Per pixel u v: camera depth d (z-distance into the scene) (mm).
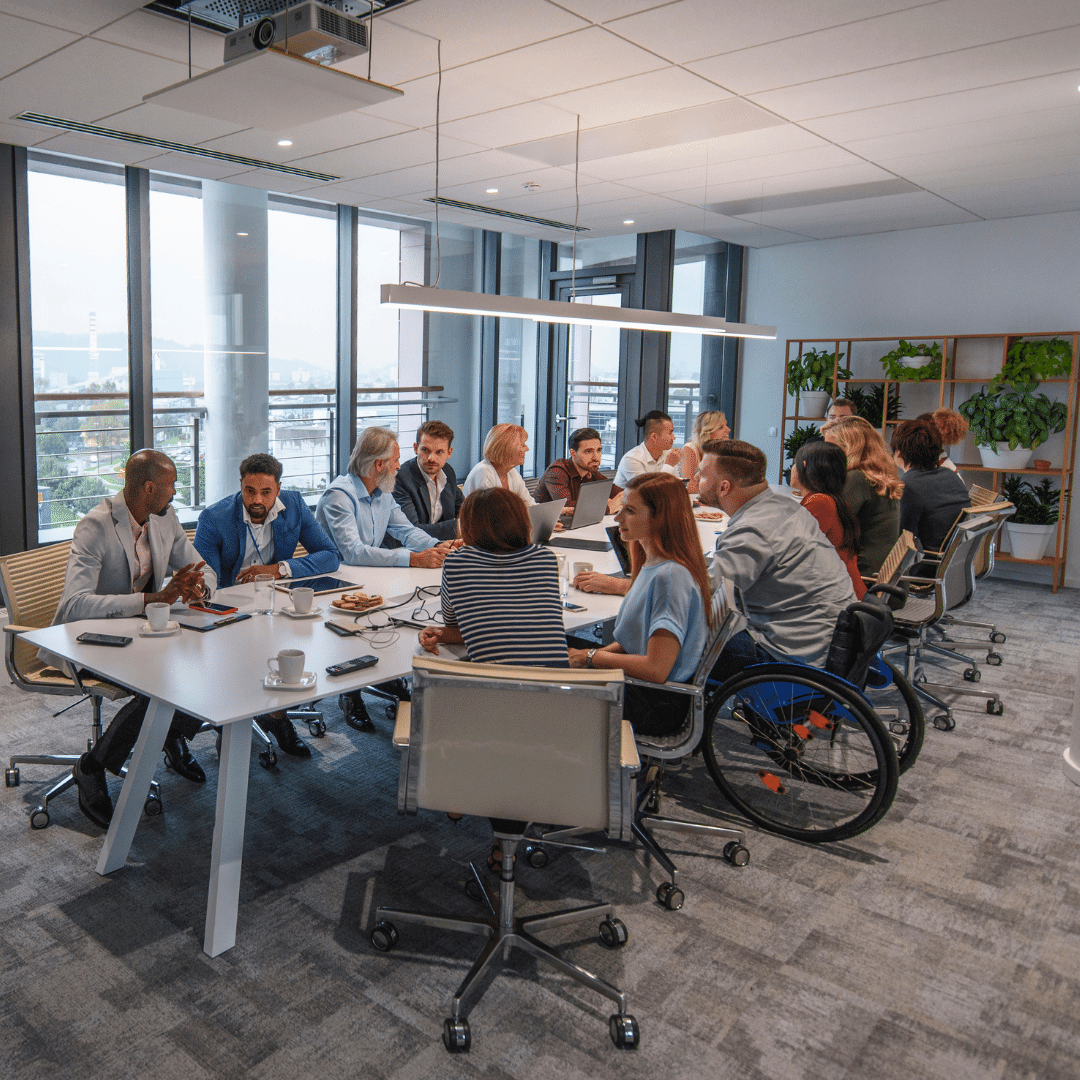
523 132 4211
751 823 2871
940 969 2158
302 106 2920
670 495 2340
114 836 2463
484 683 1741
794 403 7801
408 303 3277
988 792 3119
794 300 7637
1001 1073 1828
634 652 2428
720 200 5809
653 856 2559
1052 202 5812
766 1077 1804
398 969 2107
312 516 3592
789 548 2877
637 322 4352
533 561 2309
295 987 2035
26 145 4559
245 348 5945
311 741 3459
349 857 2607
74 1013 1936
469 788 1850
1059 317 6328
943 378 6496
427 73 3416
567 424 7914
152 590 3092
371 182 5352
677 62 3291
